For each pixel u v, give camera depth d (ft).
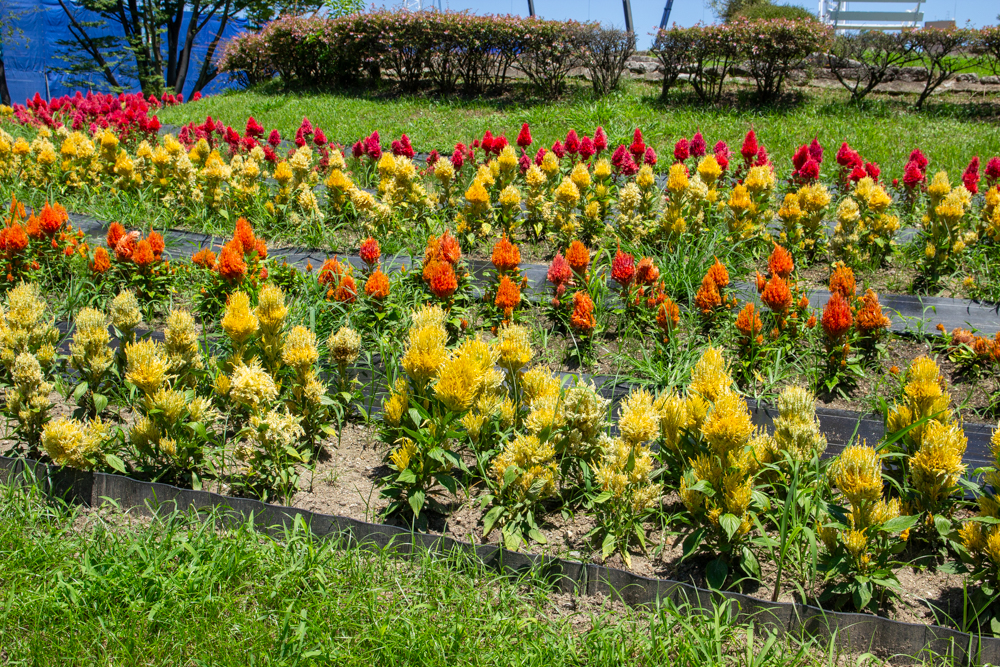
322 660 8.70
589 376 15.76
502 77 58.85
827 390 15.40
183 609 9.34
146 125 32.50
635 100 52.90
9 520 10.96
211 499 11.50
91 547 10.40
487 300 17.78
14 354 13.03
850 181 26.21
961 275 20.13
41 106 43.45
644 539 10.96
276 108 53.16
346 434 13.99
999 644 9.15
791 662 8.95
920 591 10.48
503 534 10.89
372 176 30.66
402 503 11.65
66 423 11.57
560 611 10.05
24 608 9.25
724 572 10.14
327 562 10.26
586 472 11.39
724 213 22.56
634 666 9.01
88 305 17.83
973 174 23.75
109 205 25.48
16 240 18.56
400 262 21.11
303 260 21.35
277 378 13.42
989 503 10.16
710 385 11.27
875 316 15.84
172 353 13.06
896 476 11.68
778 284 15.55
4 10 84.64
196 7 86.33
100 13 88.58
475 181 22.18
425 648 8.82
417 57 59.26
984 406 14.87
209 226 23.70
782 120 45.34
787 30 50.29
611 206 24.00
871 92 57.47
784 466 11.14
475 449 11.93
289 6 88.99
